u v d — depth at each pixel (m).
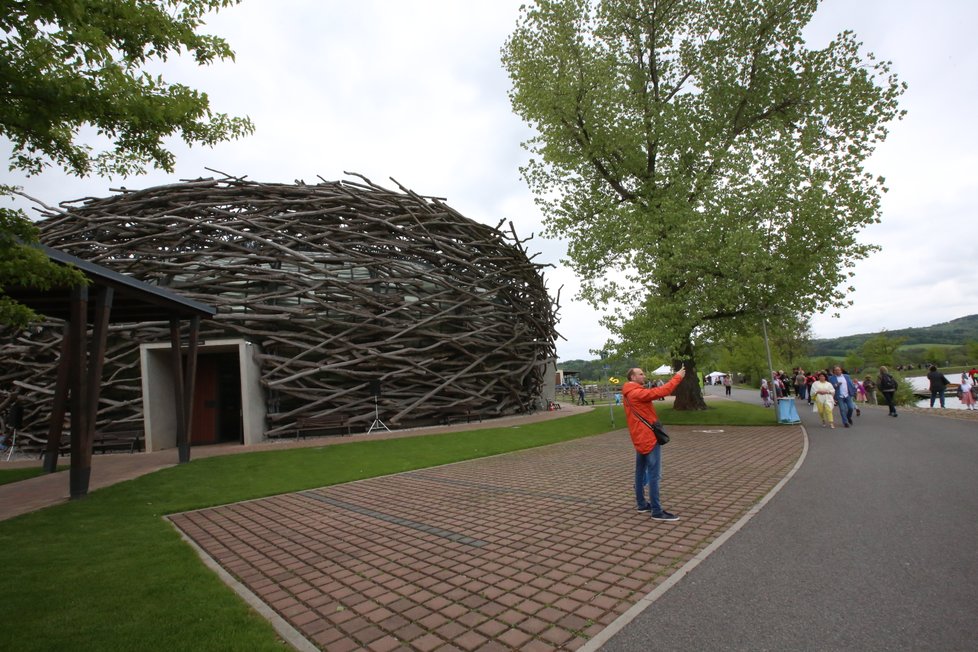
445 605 4.15
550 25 19.70
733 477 8.83
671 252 17.27
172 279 18.97
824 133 18.56
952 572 4.21
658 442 6.49
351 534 6.55
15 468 13.45
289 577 4.99
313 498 8.98
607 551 5.30
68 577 4.91
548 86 19.67
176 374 13.02
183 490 9.59
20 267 4.03
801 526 5.75
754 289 17.12
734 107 20.70
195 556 5.65
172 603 4.24
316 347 18.77
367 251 20.84
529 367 25.67
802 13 19.11
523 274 26.86
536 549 5.51
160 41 4.61
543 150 20.47
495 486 9.28
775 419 18.64
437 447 14.57
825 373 16.50
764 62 19.73
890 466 8.95
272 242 18.95
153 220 19.05
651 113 19.80
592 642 3.38
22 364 18.47
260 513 7.95
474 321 23.03
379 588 4.59
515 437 16.53
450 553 5.54
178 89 4.85
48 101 4.01
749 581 4.28
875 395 29.41
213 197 20.05
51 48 3.83
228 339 17.61
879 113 17.48
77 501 8.70
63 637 3.58
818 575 4.32
